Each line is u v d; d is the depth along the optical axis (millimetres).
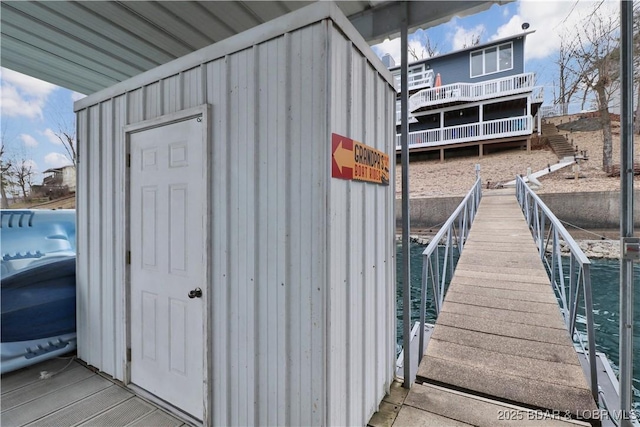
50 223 3047
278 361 1484
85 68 3121
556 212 8938
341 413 1508
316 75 1359
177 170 1911
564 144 12695
